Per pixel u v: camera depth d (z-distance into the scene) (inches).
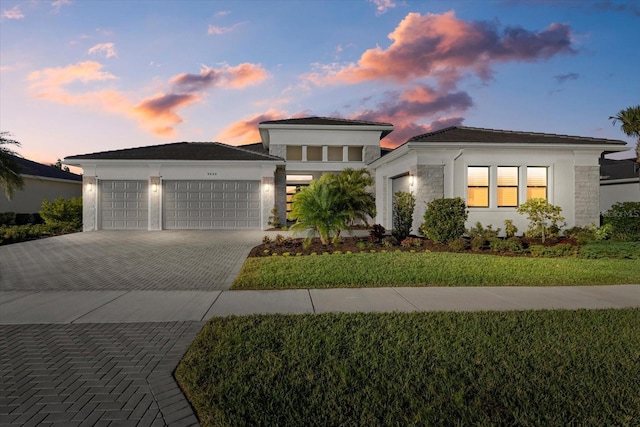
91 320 200.1
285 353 152.1
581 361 144.7
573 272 315.6
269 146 854.5
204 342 164.7
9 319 201.9
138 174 693.9
